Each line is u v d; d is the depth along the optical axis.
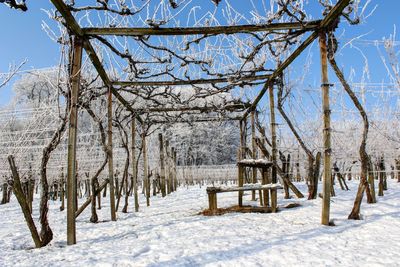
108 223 6.58
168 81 7.18
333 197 7.63
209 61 6.77
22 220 8.01
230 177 21.09
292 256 3.39
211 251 3.72
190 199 10.80
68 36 5.18
